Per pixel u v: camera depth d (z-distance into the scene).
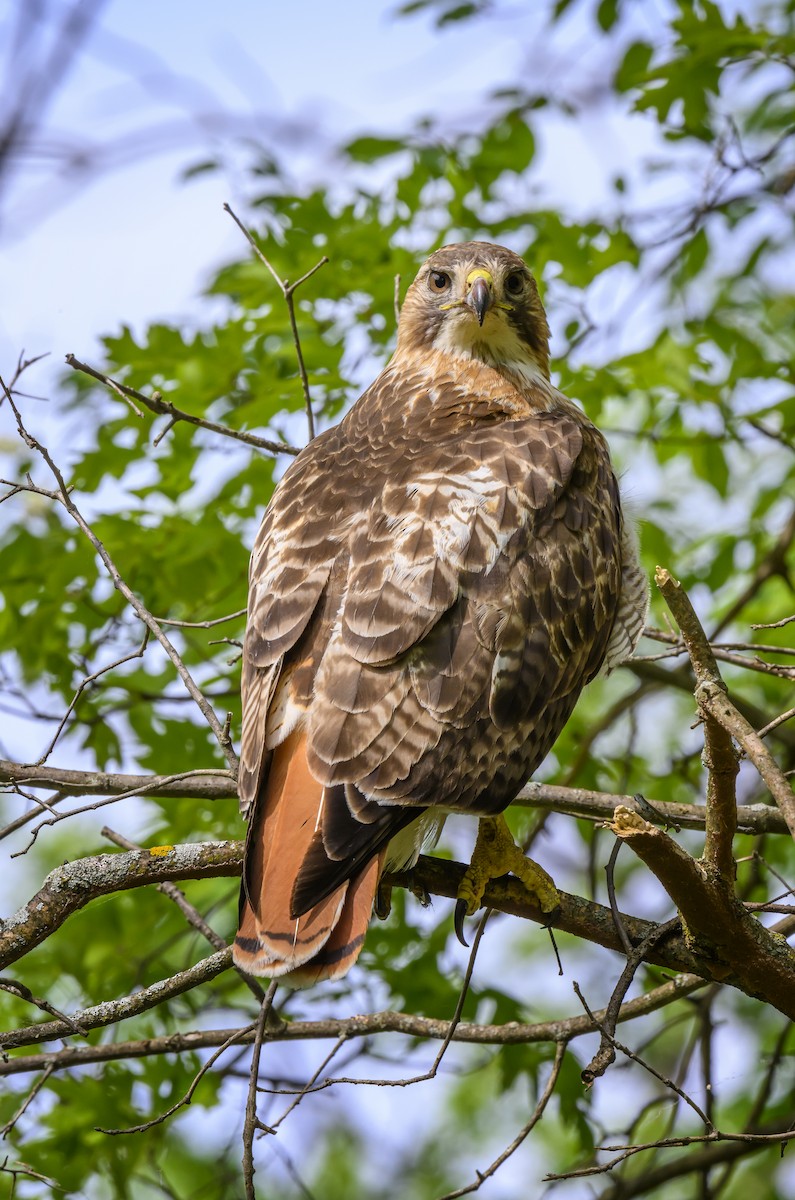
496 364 9.98
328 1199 15.29
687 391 12.40
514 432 8.59
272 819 7.15
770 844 13.64
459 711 7.42
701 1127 14.50
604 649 8.71
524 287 10.27
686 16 13.14
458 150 13.81
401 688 7.34
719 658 8.94
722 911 6.99
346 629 7.41
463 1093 16.22
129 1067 11.42
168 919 12.08
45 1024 7.45
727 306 15.33
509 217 13.22
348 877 6.95
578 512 8.48
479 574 7.76
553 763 13.09
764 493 13.81
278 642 7.51
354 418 9.50
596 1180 13.04
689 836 14.55
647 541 13.18
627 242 12.80
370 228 12.39
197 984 7.55
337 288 12.13
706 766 6.71
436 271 10.16
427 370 9.94
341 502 8.12
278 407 11.56
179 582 11.70
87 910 11.98
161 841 11.49
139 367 12.12
